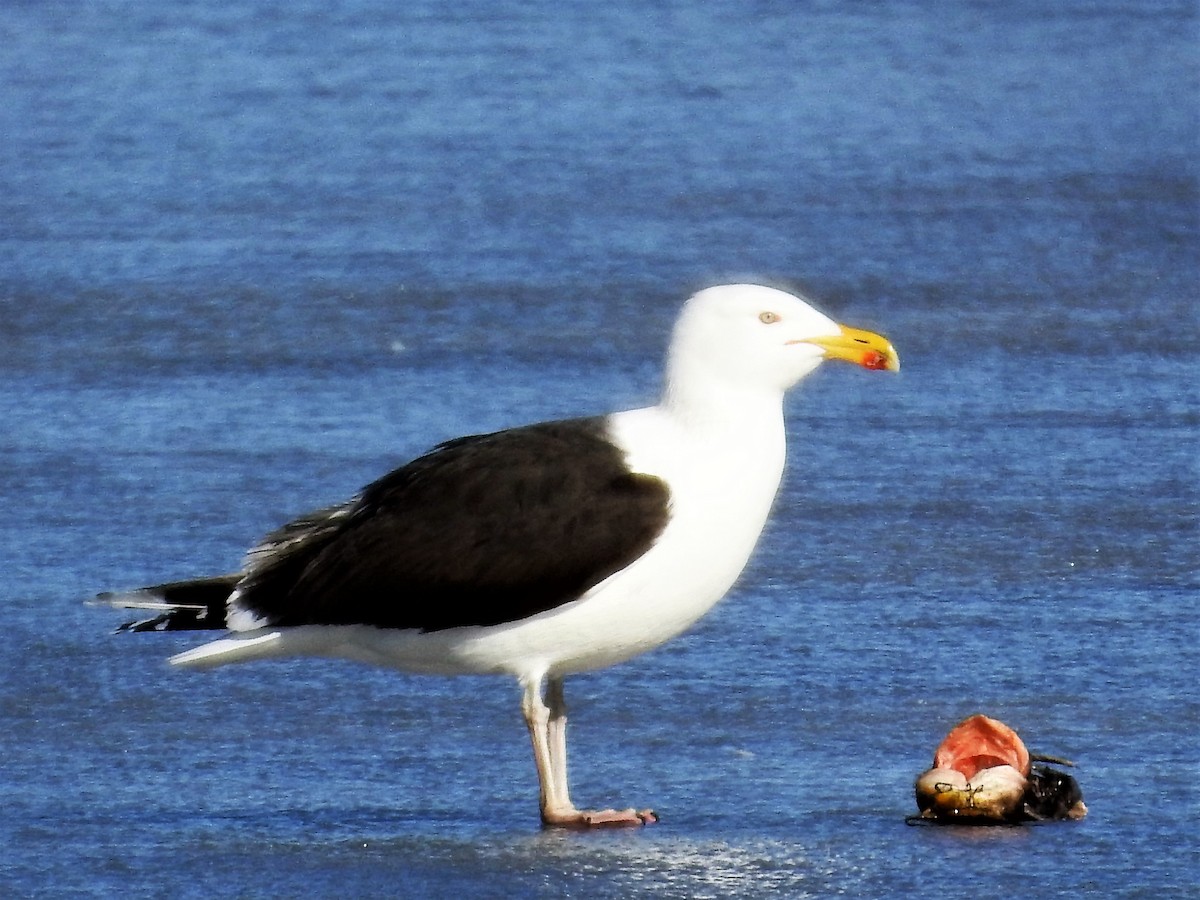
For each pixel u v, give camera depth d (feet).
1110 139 98.84
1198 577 45.65
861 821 33.27
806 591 44.65
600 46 120.47
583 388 60.39
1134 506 50.57
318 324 67.56
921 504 50.75
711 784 35.06
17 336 66.39
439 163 92.43
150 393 60.23
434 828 33.27
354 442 55.52
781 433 34.55
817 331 34.14
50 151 94.68
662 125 100.89
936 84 112.06
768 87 110.22
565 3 134.41
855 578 45.52
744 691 39.22
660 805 34.22
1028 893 30.12
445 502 33.71
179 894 30.35
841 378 62.18
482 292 71.46
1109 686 39.14
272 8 132.05
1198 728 36.99
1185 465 53.88
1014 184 89.51
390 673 40.47
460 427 56.75
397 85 109.40
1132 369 62.85
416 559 33.47
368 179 89.51
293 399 59.57
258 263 75.31
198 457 54.34
